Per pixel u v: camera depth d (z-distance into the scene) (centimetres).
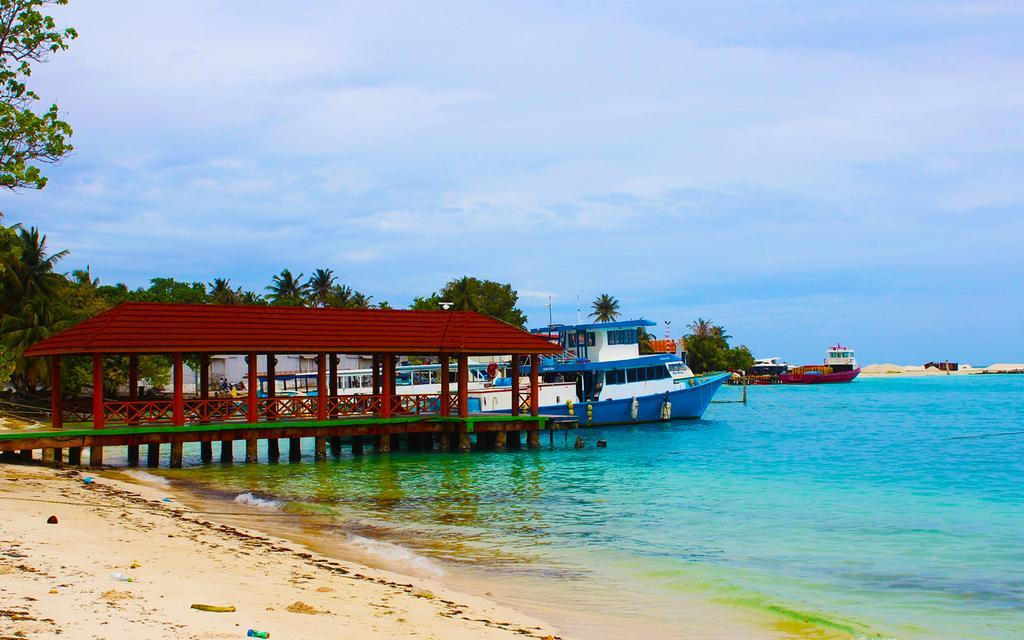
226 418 3650
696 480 3152
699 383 6184
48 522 1678
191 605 1064
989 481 3167
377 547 1808
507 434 4200
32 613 937
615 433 5450
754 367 19462
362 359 8744
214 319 3491
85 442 3200
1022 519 2322
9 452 3278
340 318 3759
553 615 1316
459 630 1113
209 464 3575
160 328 3356
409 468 3466
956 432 5862
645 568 1705
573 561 1764
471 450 4097
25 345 5809
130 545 1505
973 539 2045
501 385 5353
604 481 3103
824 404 10350
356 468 3459
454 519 2267
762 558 1827
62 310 6275
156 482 2934
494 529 2128
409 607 1225
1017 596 1524
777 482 3108
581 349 5819
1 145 2450
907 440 5181
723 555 1852
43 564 1238
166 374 7300
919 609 1434
